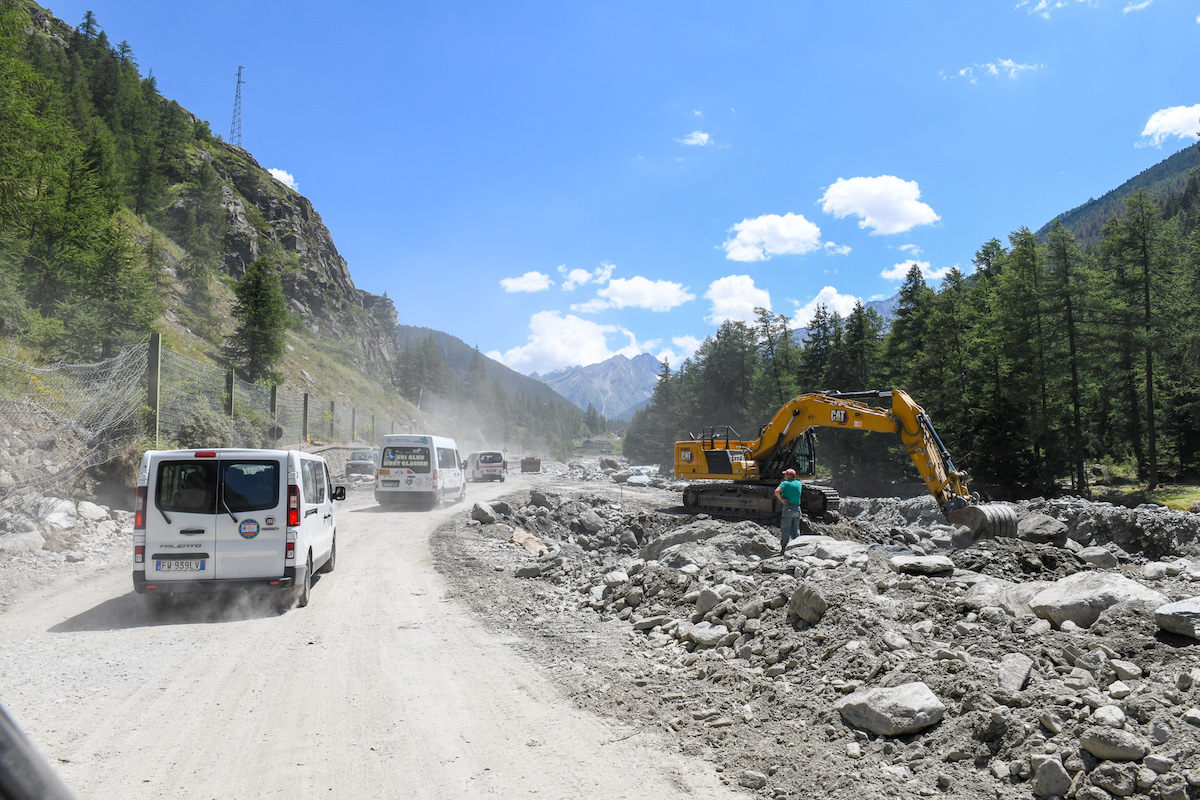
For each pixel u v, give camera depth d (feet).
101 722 17.30
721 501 74.54
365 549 47.62
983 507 47.19
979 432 139.85
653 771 14.92
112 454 54.08
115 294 80.43
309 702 18.92
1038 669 16.87
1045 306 140.15
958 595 23.13
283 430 117.08
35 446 48.80
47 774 3.13
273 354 144.15
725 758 15.44
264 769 14.85
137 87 305.12
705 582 29.45
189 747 15.93
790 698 18.17
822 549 35.32
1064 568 32.07
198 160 341.82
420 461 78.23
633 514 82.58
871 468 156.87
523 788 14.12
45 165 84.02
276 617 28.68
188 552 28.78
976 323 159.63
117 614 28.81
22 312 67.51
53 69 245.04
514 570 40.22
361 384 310.04
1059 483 142.61
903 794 13.46
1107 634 17.79
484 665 22.36
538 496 81.15
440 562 42.65
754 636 23.16
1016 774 13.61
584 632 26.63
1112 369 138.00
